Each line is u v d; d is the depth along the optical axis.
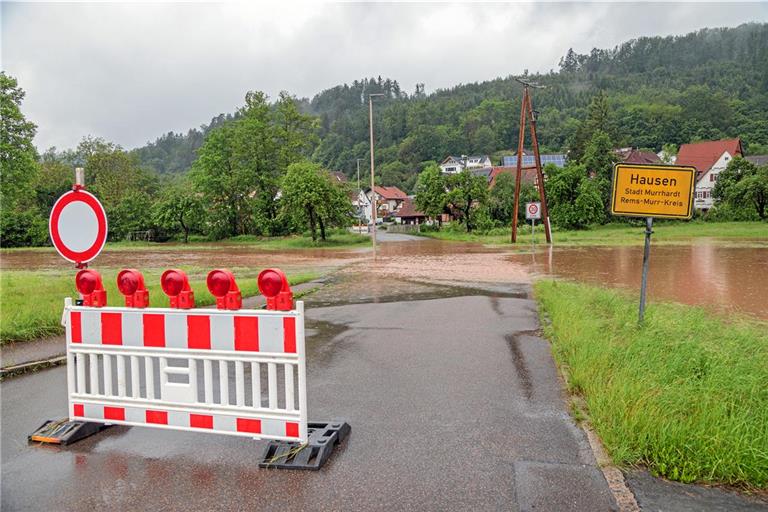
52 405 5.48
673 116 129.25
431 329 9.17
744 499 3.43
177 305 4.40
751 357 6.31
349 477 3.82
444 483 3.70
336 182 58.91
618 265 23.12
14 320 8.75
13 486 3.74
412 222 106.69
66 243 4.83
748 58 191.00
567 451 4.18
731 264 22.64
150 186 92.94
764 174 63.97
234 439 4.54
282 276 4.18
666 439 3.93
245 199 73.44
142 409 4.50
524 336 8.52
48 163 79.25
